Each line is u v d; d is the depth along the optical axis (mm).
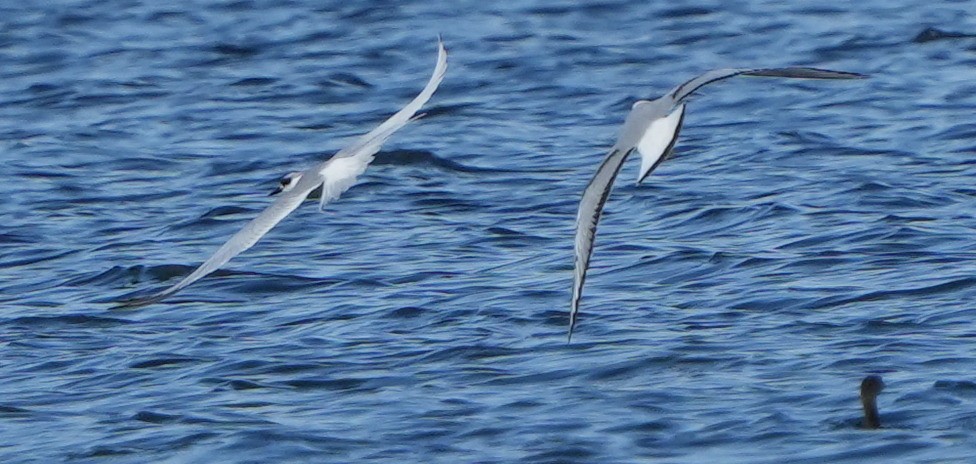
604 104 26906
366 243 18969
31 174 23297
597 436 12117
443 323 15430
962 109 24844
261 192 22031
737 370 13562
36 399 13812
